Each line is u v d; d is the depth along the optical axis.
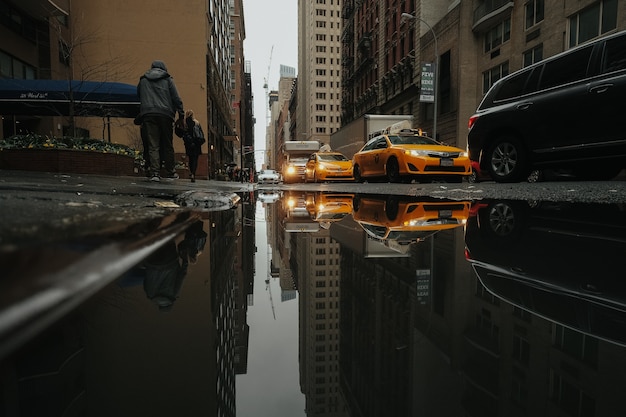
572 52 5.96
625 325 0.85
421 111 32.50
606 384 0.58
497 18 23.94
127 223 1.05
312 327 1.00
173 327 0.77
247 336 0.99
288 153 25.52
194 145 11.61
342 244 2.30
